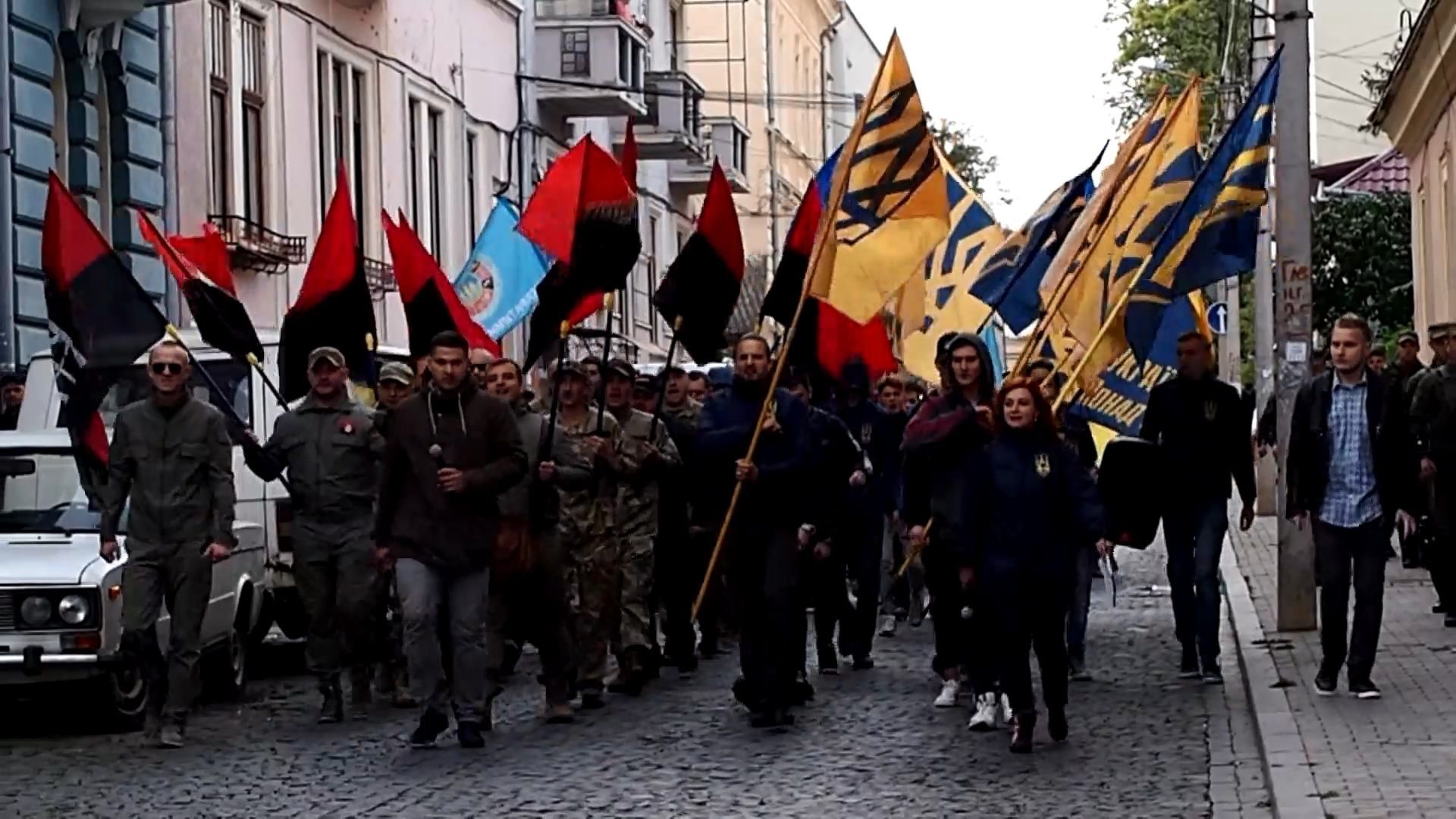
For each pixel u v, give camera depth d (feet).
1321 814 28.78
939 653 42.60
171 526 39.55
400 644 45.47
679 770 35.63
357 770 36.29
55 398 52.60
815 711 42.32
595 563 43.57
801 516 39.65
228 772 36.40
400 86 95.45
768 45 171.53
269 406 52.49
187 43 74.84
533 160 113.39
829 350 48.47
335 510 42.34
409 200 97.04
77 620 39.50
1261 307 102.89
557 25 114.21
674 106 128.06
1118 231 49.08
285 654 55.88
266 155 81.46
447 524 37.86
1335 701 38.96
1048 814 31.35
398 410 38.09
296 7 83.92
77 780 35.83
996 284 54.44
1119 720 40.32
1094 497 36.29
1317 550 39.37
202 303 44.75
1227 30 123.75
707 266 45.34
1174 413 43.96
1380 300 118.93
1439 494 49.88
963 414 38.88
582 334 71.56
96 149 69.31
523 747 38.52
